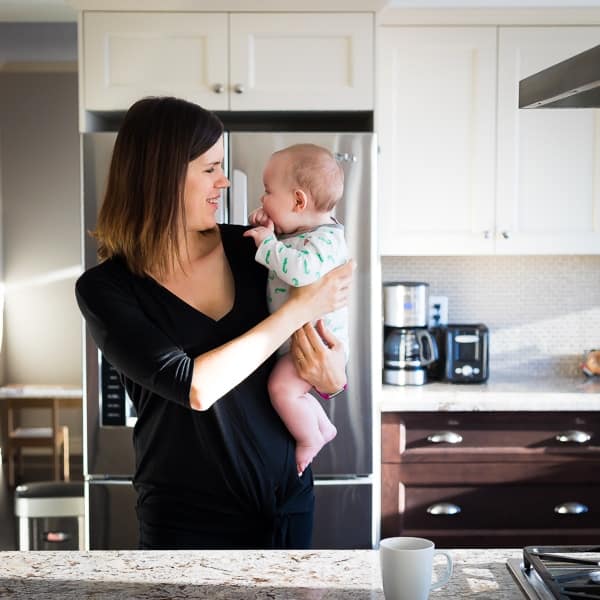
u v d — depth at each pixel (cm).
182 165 183
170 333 189
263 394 200
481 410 356
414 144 381
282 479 200
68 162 703
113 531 350
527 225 384
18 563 169
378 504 356
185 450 193
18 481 651
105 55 358
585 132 381
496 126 380
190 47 358
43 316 711
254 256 204
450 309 425
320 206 220
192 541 196
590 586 142
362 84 358
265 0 354
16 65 673
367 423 348
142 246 185
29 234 707
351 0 354
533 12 374
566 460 359
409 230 384
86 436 349
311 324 205
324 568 165
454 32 377
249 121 399
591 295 424
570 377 419
